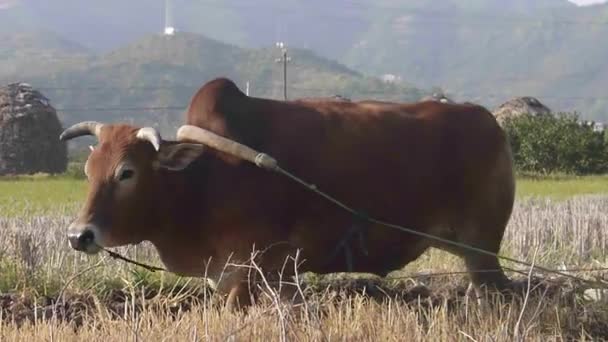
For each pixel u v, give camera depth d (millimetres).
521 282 10977
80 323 9820
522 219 15766
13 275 11219
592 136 44875
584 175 43562
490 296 9664
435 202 9703
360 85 166000
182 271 9188
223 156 8992
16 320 9852
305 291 9758
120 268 11484
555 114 49375
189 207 8977
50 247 12305
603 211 17938
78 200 24281
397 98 156500
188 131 9008
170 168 8750
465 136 9828
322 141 9289
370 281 11391
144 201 8797
